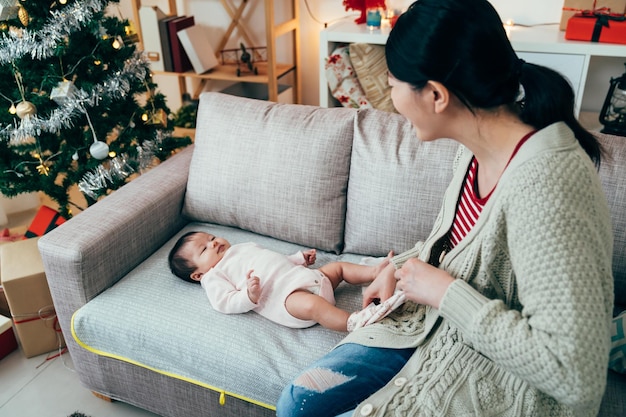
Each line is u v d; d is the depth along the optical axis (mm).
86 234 1643
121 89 2188
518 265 875
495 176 1004
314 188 1776
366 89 2818
